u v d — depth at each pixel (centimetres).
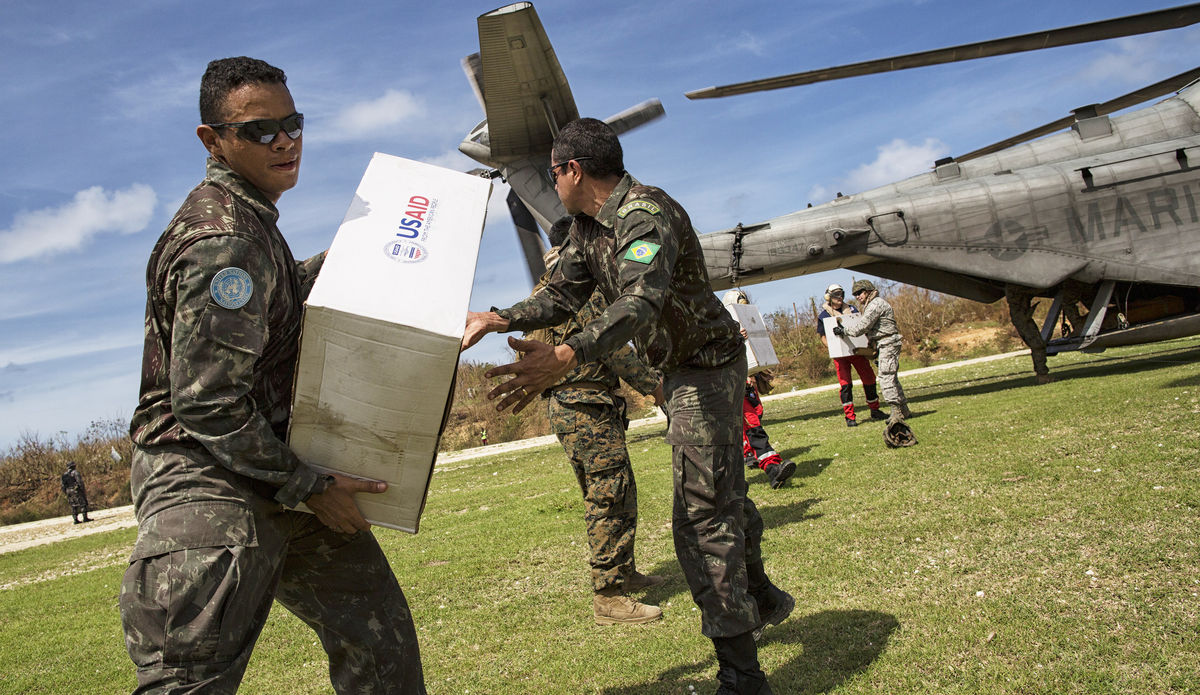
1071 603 306
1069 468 535
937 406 1079
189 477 181
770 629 330
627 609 380
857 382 2233
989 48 1020
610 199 270
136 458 190
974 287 1325
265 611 192
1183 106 1227
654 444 1254
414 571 550
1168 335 1179
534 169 1296
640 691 290
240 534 181
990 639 283
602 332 219
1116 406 772
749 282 1320
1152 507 412
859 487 589
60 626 568
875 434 883
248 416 181
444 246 206
